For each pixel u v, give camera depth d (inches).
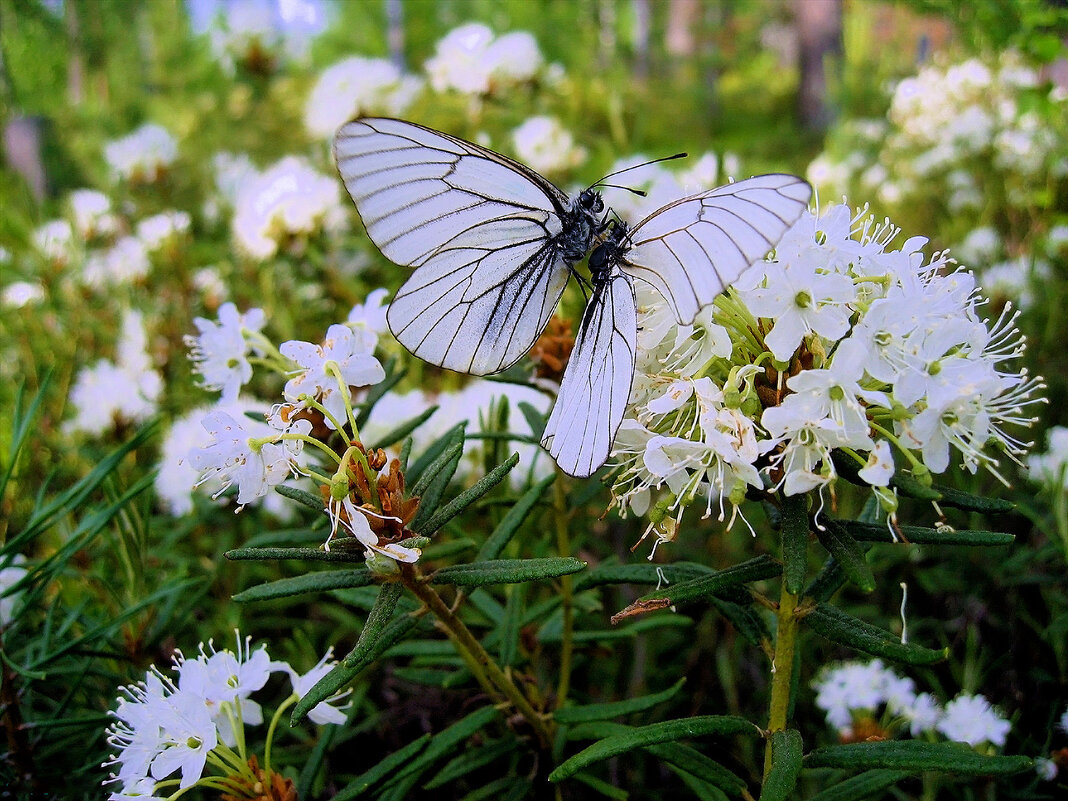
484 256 4.9
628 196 11.7
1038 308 10.9
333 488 3.9
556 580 6.2
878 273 4.1
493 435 6.1
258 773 4.7
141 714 4.6
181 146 16.9
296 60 21.8
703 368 4.1
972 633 7.0
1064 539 6.7
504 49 12.0
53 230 12.4
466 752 5.9
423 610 4.5
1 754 5.6
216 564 7.9
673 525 4.2
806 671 7.7
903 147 15.5
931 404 3.8
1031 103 12.2
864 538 4.2
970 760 3.7
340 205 11.5
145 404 9.1
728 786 4.3
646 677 7.5
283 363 5.9
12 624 5.4
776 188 3.5
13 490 7.4
